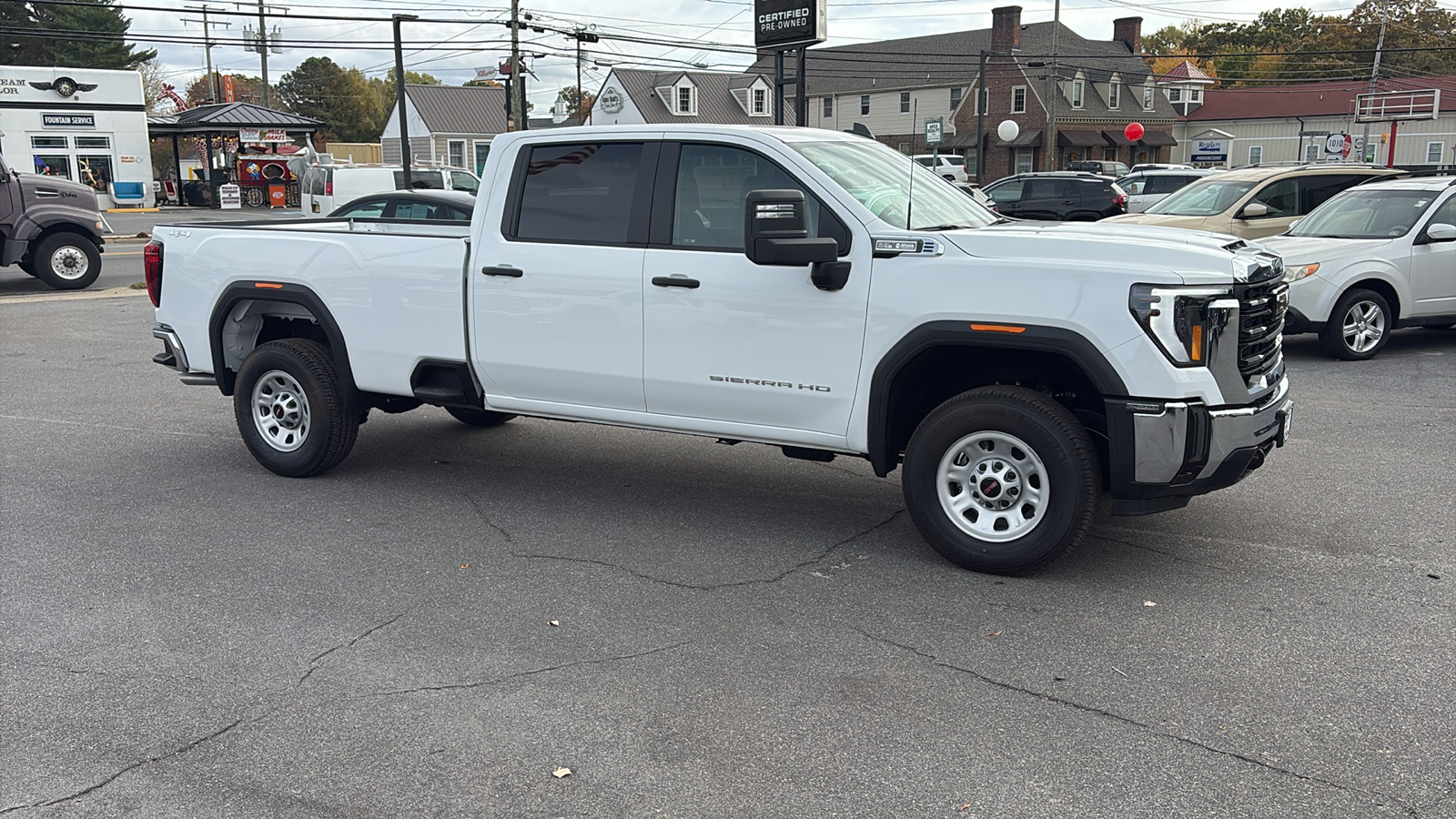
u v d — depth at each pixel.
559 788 3.31
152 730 3.68
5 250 16.25
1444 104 62.59
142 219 36.28
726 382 5.36
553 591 4.89
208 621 4.58
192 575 5.11
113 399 9.20
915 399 5.35
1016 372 5.19
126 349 11.60
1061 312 4.61
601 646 4.30
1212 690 3.89
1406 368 10.30
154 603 4.77
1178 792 3.25
